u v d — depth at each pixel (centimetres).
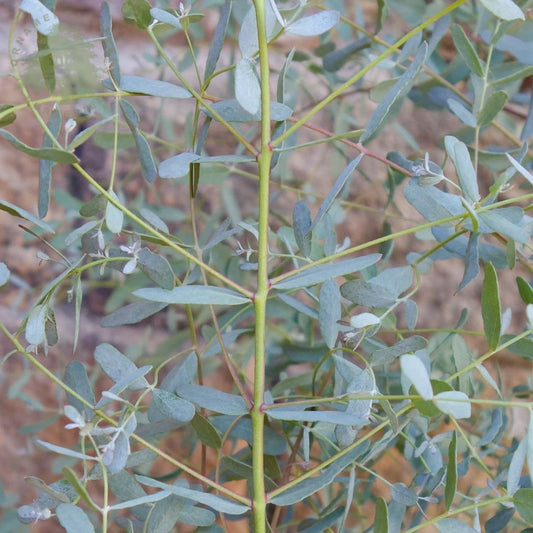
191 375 52
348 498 49
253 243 70
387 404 46
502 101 53
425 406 43
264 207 46
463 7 65
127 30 71
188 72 72
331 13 46
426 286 77
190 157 47
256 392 46
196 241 52
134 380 45
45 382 75
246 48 45
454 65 62
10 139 43
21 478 75
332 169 73
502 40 57
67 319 75
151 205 67
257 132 66
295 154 76
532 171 62
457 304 77
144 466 60
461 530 46
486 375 47
